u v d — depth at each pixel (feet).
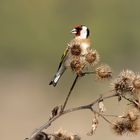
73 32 30.89
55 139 20.11
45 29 140.87
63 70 25.49
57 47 139.95
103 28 138.31
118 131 20.84
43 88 131.85
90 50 21.68
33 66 139.03
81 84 114.83
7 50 138.92
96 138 74.49
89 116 92.53
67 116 92.32
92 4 141.90
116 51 137.80
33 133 19.70
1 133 91.81
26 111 113.29
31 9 140.15
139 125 20.86
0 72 138.51
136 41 139.13
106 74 21.36
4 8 141.28
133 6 139.95
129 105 20.98
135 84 20.66
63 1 144.36
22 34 139.95
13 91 129.70
